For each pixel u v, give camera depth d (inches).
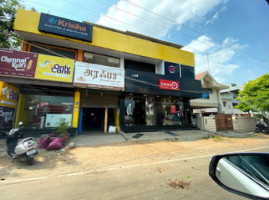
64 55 397.7
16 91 323.0
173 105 514.6
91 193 116.9
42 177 150.4
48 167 181.5
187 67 530.0
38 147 252.8
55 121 354.3
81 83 341.7
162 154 245.0
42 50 377.1
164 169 174.4
